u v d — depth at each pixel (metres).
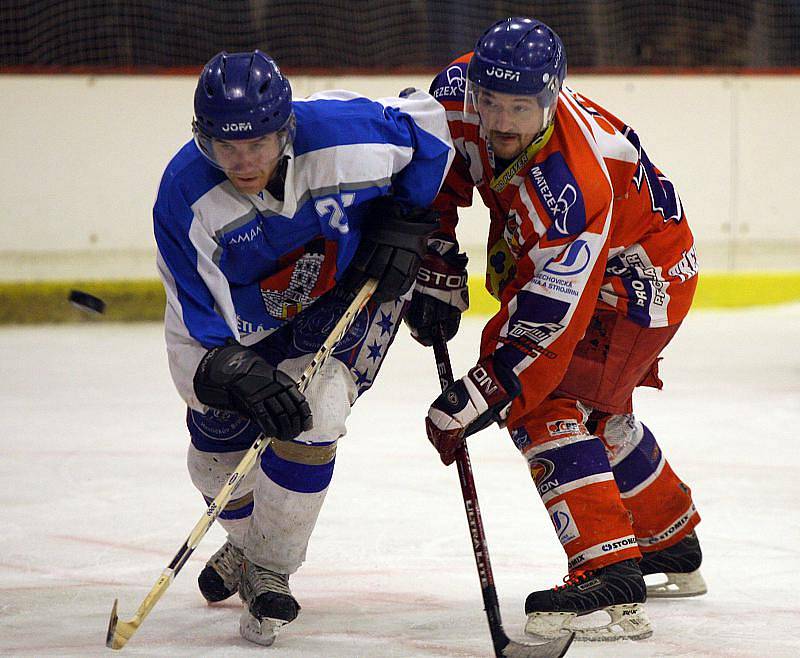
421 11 34.56
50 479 14.09
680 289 8.93
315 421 7.95
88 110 31.28
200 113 7.19
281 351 8.66
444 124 8.43
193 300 7.70
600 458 8.43
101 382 21.88
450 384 8.95
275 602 7.90
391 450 15.77
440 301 9.15
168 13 33.69
